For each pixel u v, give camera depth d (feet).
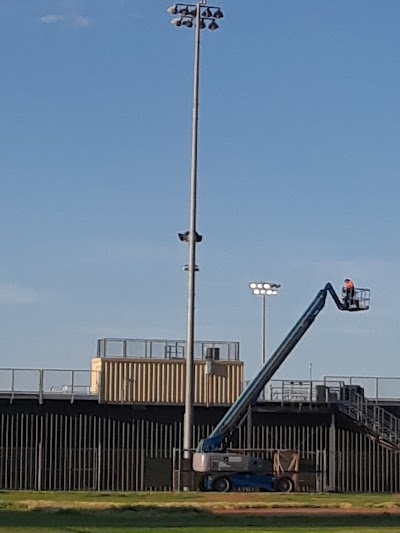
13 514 137.39
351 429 234.79
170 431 227.20
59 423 221.05
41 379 221.05
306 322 225.35
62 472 218.38
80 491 203.92
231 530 121.80
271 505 156.66
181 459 210.18
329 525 131.34
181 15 213.25
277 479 206.69
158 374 231.50
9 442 217.56
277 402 231.91
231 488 204.13
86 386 227.81
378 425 234.38
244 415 221.05
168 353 233.35
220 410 232.94
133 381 229.25
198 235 211.82
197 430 230.89
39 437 219.20
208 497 177.88
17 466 216.13
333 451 229.86
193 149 213.05
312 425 232.94
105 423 224.33
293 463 208.54
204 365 236.02
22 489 212.84
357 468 230.68
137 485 221.66
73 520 131.34
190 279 211.00
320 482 217.56
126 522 130.11
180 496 180.14
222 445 213.87
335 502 166.61
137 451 223.51
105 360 228.43
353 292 230.07
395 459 232.73
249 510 148.25
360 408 235.61
